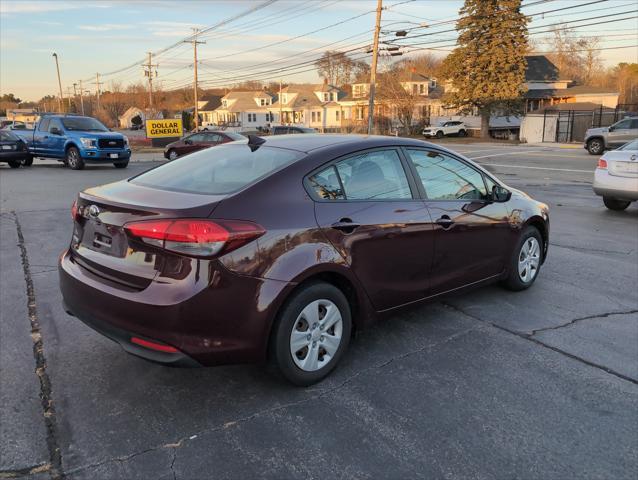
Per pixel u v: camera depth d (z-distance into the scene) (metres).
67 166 18.06
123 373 3.40
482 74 42.44
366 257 3.40
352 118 65.19
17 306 4.50
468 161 4.44
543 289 5.14
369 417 2.94
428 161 4.05
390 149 3.79
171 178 3.45
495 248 4.55
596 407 3.07
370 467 2.53
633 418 2.97
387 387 3.27
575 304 4.73
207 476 2.44
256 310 2.88
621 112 38.34
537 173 17.48
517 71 41.97
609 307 4.67
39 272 5.45
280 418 2.92
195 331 2.76
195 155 3.90
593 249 6.78
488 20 41.34
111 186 3.47
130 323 2.81
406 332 4.09
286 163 3.25
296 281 3.00
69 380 3.30
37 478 2.42
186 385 3.27
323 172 3.32
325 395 3.17
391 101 50.75
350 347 3.82
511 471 2.52
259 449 2.65
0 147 17.30
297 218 3.07
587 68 78.25
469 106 44.09
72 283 3.13
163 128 36.44
